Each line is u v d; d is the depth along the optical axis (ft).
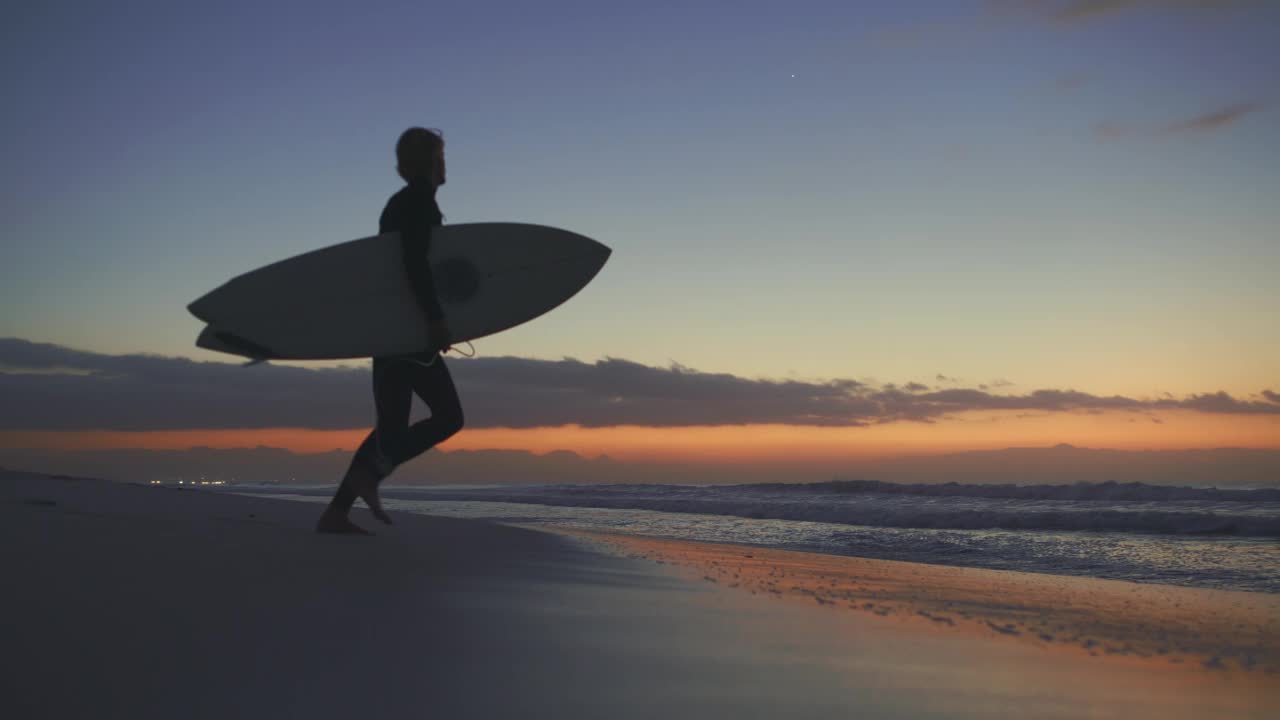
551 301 13.93
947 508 39.55
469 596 7.09
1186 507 35.78
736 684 4.40
